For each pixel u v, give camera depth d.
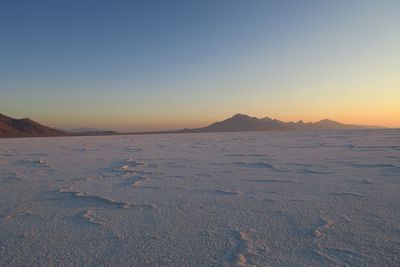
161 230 3.08
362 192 4.43
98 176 6.50
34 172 7.32
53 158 10.59
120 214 3.67
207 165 7.88
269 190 4.75
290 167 7.11
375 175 5.75
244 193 4.59
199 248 2.62
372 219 3.23
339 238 2.75
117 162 9.05
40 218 3.58
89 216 3.61
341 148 12.01
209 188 5.03
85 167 8.05
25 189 5.27
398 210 3.51
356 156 8.94
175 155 10.80
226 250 2.56
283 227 3.07
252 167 7.32
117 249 2.64
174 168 7.50
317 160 8.25
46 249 2.67
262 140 20.69
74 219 3.51
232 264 2.31
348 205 3.77
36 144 20.84
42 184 5.72
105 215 3.64
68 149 15.09
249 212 3.61
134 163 8.62
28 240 2.89
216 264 2.32
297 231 2.95
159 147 15.52
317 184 5.10
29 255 2.55
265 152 11.14
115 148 15.34
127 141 23.66
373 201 3.92
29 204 4.23
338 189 4.67
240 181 5.57
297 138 22.48
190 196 4.50
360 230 2.93
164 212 3.71
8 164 9.12
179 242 2.76
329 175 5.91
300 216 3.40
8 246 2.76
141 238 2.88
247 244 2.67
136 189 5.10
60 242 2.82
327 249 2.53
